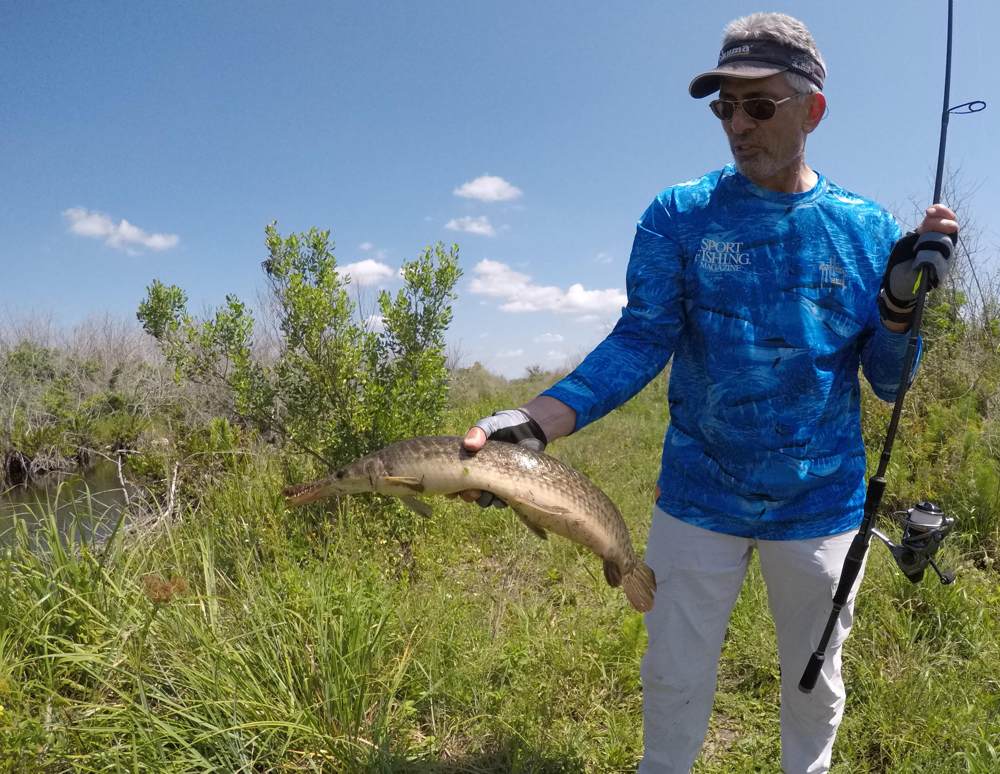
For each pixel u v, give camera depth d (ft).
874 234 8.91
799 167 8.69
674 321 9.11
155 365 48.06
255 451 23.27
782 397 8.62
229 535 17.34
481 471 7.88
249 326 20.85
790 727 9.64
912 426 24.06
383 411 19.93
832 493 8.91
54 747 9.84
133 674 11.02
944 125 8.32
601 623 15.11
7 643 11.82
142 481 22.18
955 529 19.31
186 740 10.24
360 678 11.51
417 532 19.35
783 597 9.25
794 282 8.54
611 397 8.73
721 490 8.94
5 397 41.01
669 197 9.24
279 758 10.41
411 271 20.77
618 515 8.70
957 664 13.50
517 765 10.84
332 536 17.58
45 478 34.50
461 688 12.48
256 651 11.90
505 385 67.67
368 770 10.39
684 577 9.10
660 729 9.31
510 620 15.12
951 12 8.27
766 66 7.98
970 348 29.60
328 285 20.39
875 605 14.97
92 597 12.83
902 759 11.19
